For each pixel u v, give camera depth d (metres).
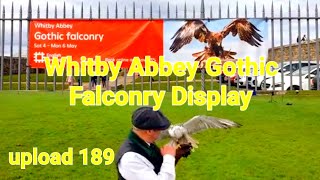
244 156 9.05
